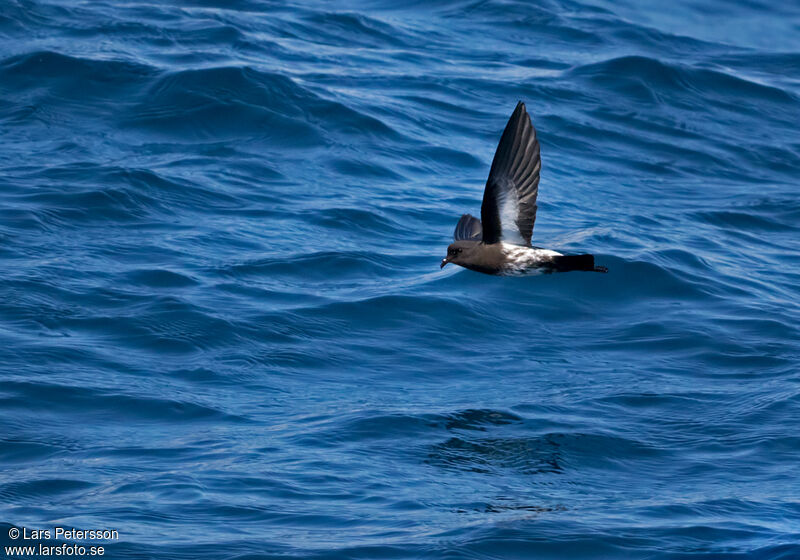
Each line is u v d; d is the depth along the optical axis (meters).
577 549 11.02
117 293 17.28
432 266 19.20
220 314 16.77
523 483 12.48
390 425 13.78
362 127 25.52
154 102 25.92
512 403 14.59
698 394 15.04
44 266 17.98
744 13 39.72
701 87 30.41
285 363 15.62
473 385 15.23
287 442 13.29
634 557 10.92
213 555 10.69
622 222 21.84
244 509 11.63
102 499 11.81
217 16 32.75
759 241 21.91
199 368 15.30
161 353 15.66
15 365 14.90
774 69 33.25
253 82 26.64
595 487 12.47
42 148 23.52
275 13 34.25
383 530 11.26
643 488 12.49
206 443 13.27
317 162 23.86
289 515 11.55
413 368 15.73
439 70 30.53
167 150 23.95
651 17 38.34
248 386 14.92
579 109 28.42
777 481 12.70
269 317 16.84
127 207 20.70
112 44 29.41
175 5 34.12
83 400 14.22
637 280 18.92
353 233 20.47
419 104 27.61
